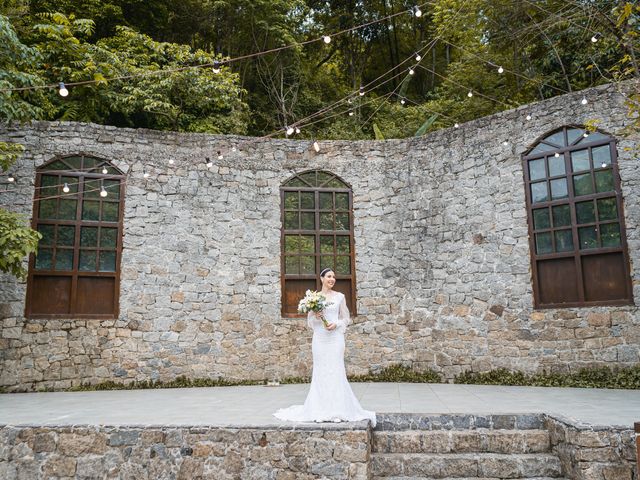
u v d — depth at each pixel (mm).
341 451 4039
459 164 8773
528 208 8016
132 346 8102
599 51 9828
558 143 7895
